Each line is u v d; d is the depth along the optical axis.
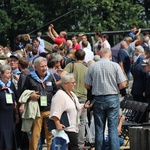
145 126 16.53
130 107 20.53
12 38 58.88
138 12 61.06
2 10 58.25
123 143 18.39
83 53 19.20
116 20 59.66
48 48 33.78
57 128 15.81
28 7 58.44
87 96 17.92
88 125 19.39
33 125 17.59
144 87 23.00
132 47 31.52
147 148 15.75
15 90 18.00
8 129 17.73
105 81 17.42
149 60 22.80
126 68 30.11
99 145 17.52
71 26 59.56
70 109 15.97
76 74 18.97
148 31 36.38
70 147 16.09
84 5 58.56
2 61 20.88
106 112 17.55
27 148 18.36
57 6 59.62
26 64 18.69
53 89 17.70
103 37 33.28
